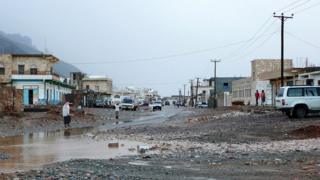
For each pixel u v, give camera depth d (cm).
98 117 5612
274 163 1430
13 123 4000
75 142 2494
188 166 1420
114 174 1266
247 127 2905
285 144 1977
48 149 2130
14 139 2747
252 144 2059
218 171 1298
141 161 1583
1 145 2347
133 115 6581
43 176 1234
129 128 3522
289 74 6069
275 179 1141
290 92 3359
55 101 8231
